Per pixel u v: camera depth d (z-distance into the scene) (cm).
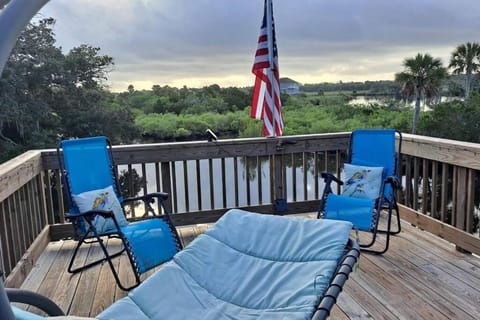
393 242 363
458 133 1521
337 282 163
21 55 1172
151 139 718
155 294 170
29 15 79
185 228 423
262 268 188
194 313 164
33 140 1158
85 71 1299
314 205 455
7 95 1102
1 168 299
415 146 394
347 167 390
